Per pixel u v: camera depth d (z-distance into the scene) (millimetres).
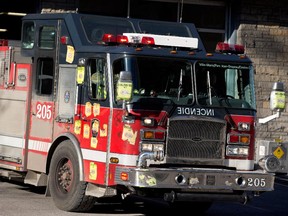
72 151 15727
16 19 25969
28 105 17297
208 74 15539
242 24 28219
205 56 15578
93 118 15281
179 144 15008
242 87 15867
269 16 28500
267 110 28500
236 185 15055
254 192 15688
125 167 14594
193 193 14898
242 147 15578
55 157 16203
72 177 15750
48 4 26078
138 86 14891
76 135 15734
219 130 15375
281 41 28672
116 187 14984
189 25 17281
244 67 15914
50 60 16688
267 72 28547
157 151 14602
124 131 14648
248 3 28250
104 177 14906
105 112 14984
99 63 15242
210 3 28141
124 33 15734
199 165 15195
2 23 25938
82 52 15625
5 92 18094
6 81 18047
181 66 15320
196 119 15094
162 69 15148
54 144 16406
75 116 15766
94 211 16203
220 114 15391
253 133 15766
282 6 28609
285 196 21016
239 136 15562
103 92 15086
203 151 15219
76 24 16109
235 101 15703
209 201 15227
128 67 14891
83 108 15562
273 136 28469
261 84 28469
